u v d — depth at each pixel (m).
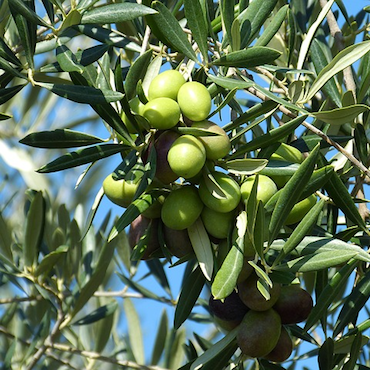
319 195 0.93
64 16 0.89
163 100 0.82
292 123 0.85
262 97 0.94
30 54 0.88
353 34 1.10
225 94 0.94
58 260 1.14
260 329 0.87
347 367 0.91
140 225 0.87
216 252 0.86
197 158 0.81
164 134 0.83
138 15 0.86
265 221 0.83
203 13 0.89
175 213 0.82
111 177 0.86
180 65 0.89
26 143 0.85
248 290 0.86
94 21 0.87
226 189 0.82
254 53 0.85
